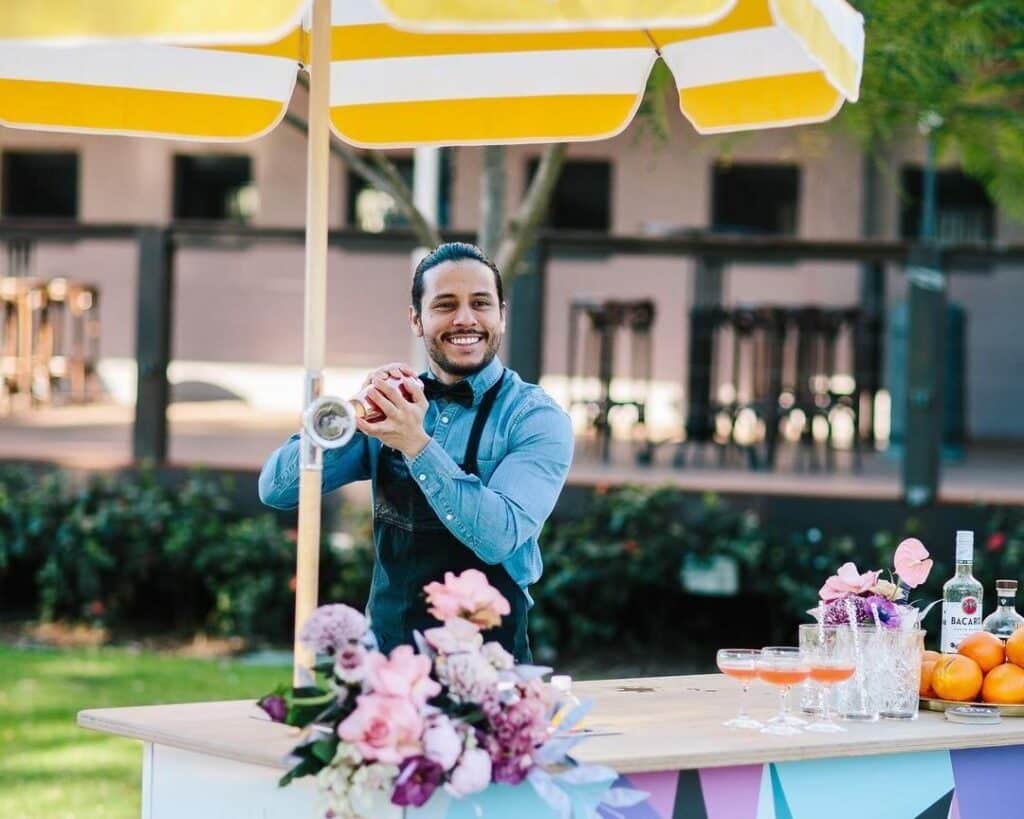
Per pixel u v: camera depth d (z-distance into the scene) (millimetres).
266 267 14516
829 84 3928
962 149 7527
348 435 3395
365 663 2881
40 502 9656
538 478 3760
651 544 8820
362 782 2857
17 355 12797
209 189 15203
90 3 2850
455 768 2854
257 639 9336
